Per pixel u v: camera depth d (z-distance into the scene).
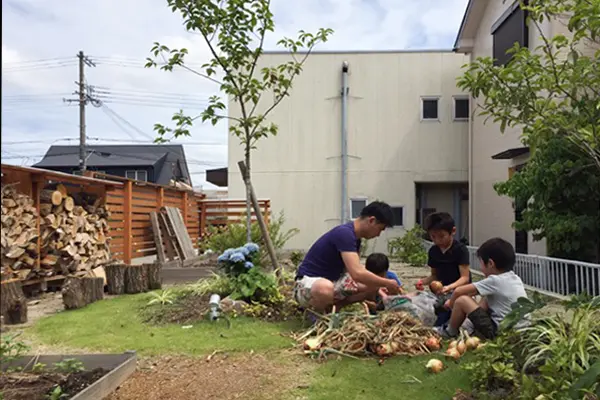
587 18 2.59
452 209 12.79
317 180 12.26
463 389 2.43
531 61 2.96
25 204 5.67
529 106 2.95
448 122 12.13
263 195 12.24
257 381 2.68
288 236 10.88
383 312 3.57
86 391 2.29
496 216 9.67
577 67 2.91
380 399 2.36
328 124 12.28
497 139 9.60
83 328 3.97
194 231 11.49
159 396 2.50
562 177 5.45
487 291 3.22
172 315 4.27
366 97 12.26
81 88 24.89
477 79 3.05
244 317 4.18
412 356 3.03
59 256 6.31
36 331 3.97
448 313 3.71
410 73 12.21
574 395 1.76
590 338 2.37
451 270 3.95
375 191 12.22
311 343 3.20
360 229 3.82
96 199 7.48
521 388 2.17
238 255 4.59
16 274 5.49
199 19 4.79
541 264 5.67
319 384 2.58
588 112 2.96
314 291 3.74
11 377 2.62
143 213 9.00
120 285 5.84
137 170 27.02
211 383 2.67
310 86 12.27
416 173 12.18
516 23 8.28
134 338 3.61
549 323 2.76
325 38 5.05
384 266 4.06
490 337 3.13
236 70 5.44
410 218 12.16
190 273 7.23
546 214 5.85
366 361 2.97
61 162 28.69
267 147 12.26
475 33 11.09
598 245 5.74
